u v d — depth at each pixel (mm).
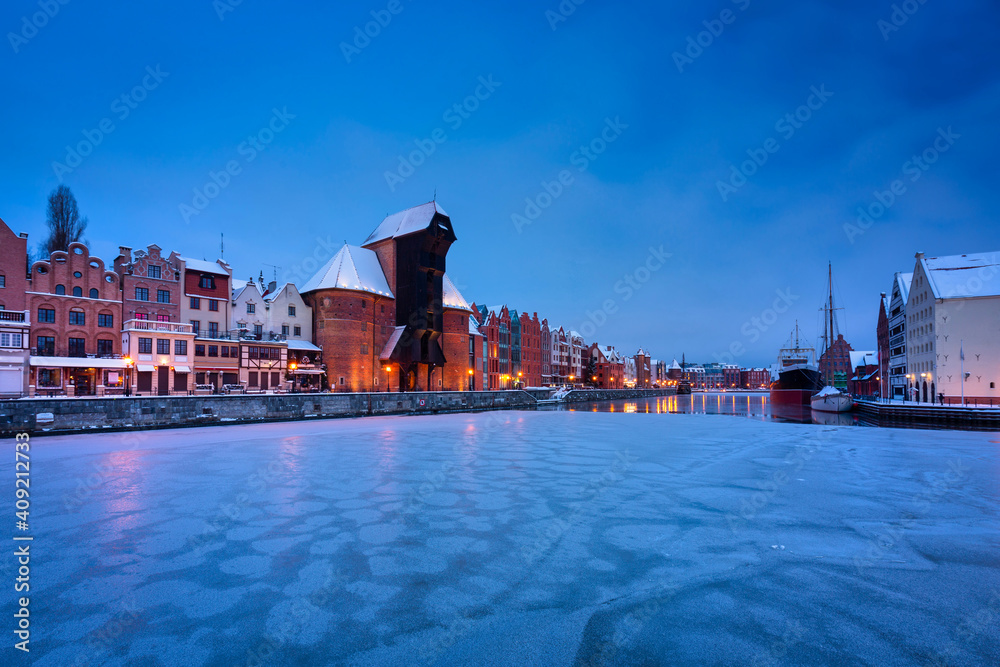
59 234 50219
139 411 31484
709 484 13562
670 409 73750
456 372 75750
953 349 47531
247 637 5527
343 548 8406
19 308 39156
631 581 6961
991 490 12625
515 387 106250
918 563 7500
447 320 75375
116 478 14547
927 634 5375
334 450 20969
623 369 168375
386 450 21000
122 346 44281
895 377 66375
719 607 6105
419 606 6258
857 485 13281
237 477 14688
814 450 20734
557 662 4941
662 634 5469
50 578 7188
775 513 10422
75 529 9492
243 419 37938
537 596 6512
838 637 5332
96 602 6414
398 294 69938
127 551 8297
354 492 12617
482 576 7195
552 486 13336
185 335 45469
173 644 5387
